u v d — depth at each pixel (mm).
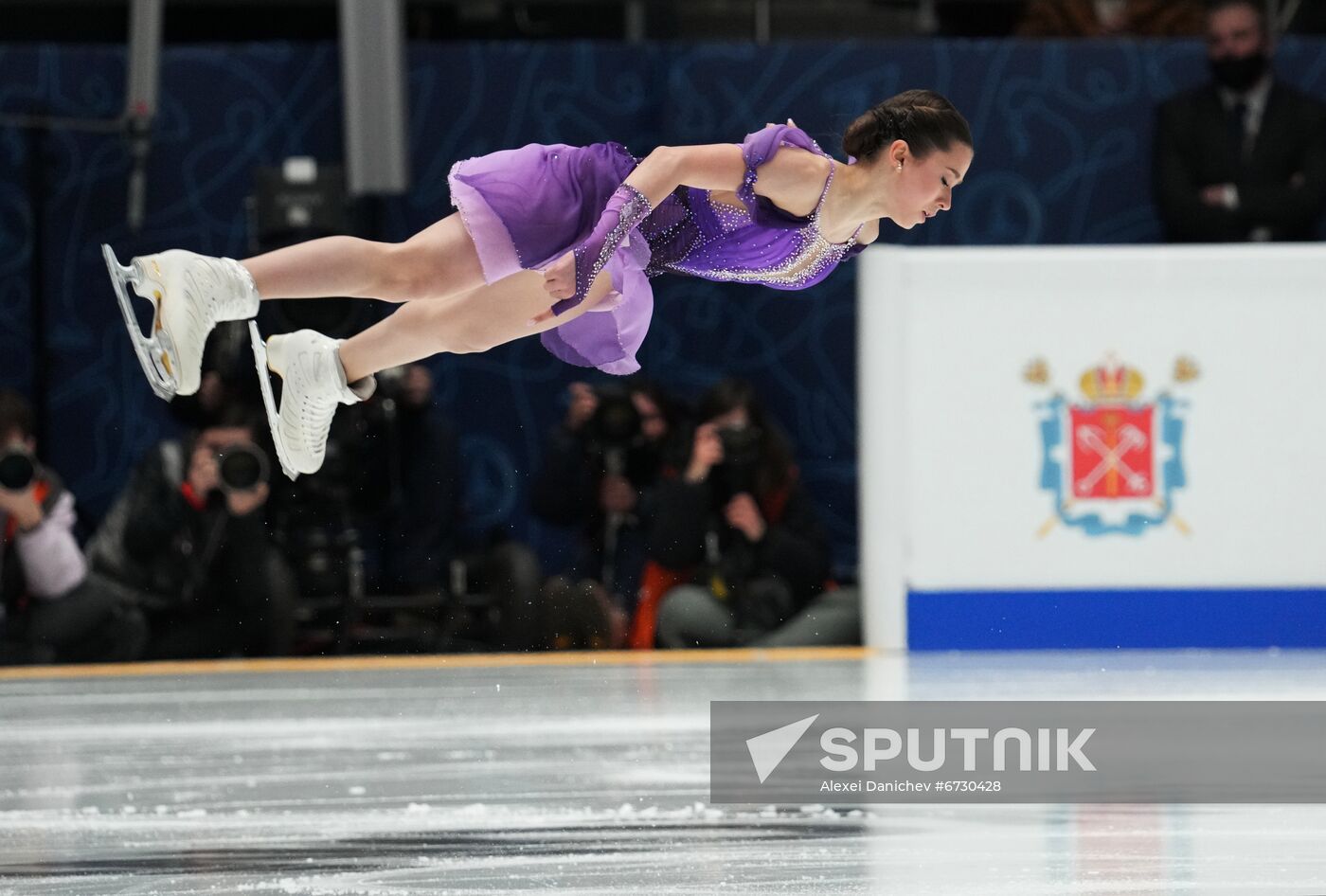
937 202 13492
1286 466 23172
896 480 23312
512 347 28672
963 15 31969
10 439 23828
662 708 18734
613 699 19562
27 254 28734
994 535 23328
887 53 29047
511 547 24859
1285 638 23281
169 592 23766
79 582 23703
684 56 29078
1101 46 29188
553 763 15656
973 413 23188
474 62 29188
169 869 11961
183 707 19625
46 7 30750
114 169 28844
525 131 29328
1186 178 27844
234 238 29188
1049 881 11383
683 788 14547
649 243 14234
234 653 24047
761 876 11570
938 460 23281
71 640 23625
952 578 23406
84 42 30984
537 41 30531
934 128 13227
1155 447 23188
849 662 22516
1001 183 29297
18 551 23500
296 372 14273
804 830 13000
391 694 20438
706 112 29047
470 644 24516
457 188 13883
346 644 24297
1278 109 27750
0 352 28766
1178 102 28031
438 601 24609
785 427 28812
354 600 24203
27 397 28719
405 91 28938
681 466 24344
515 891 11242
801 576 24125
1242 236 27562
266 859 12250
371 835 12953
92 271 28906
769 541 23984
